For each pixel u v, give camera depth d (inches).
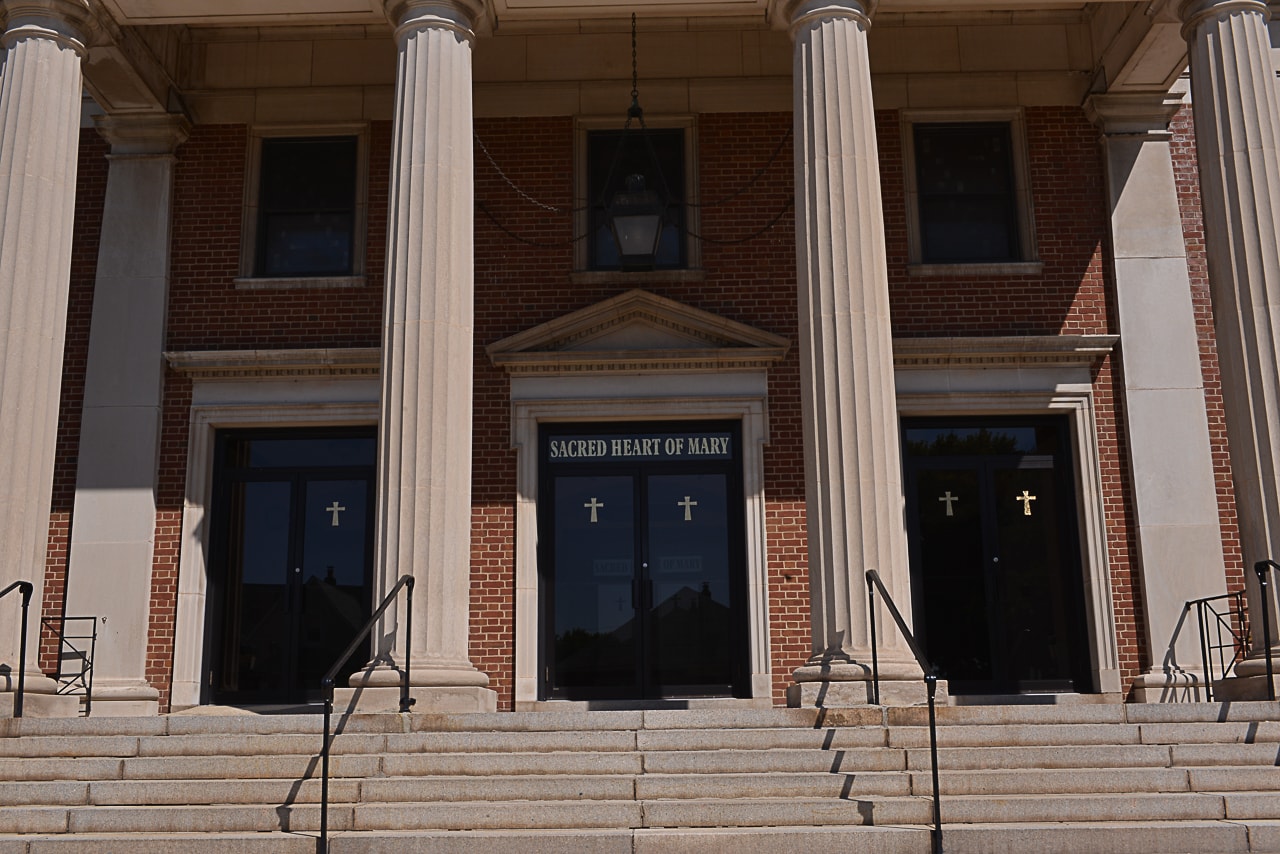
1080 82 624.1
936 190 626.5
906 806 336.2
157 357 597.6
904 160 620.4
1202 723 393.4
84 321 606.9
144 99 603.5
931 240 622.8
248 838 318.0
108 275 606.9
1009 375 596.1
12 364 471.2
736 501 595.8
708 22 625.3
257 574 598.2
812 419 457.7
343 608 593.9
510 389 595.8
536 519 585.0
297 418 597.6
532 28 624.4
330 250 624.1
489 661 569.6
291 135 627.5
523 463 586.9
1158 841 313.4
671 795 353.7
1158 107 619.5
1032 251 612.7
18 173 487.2
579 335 598.9
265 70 626.2
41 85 498.9
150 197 615.5
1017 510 601.3
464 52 502.0
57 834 335.9
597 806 336.8
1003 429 608.1
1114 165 615.5
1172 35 560.1
